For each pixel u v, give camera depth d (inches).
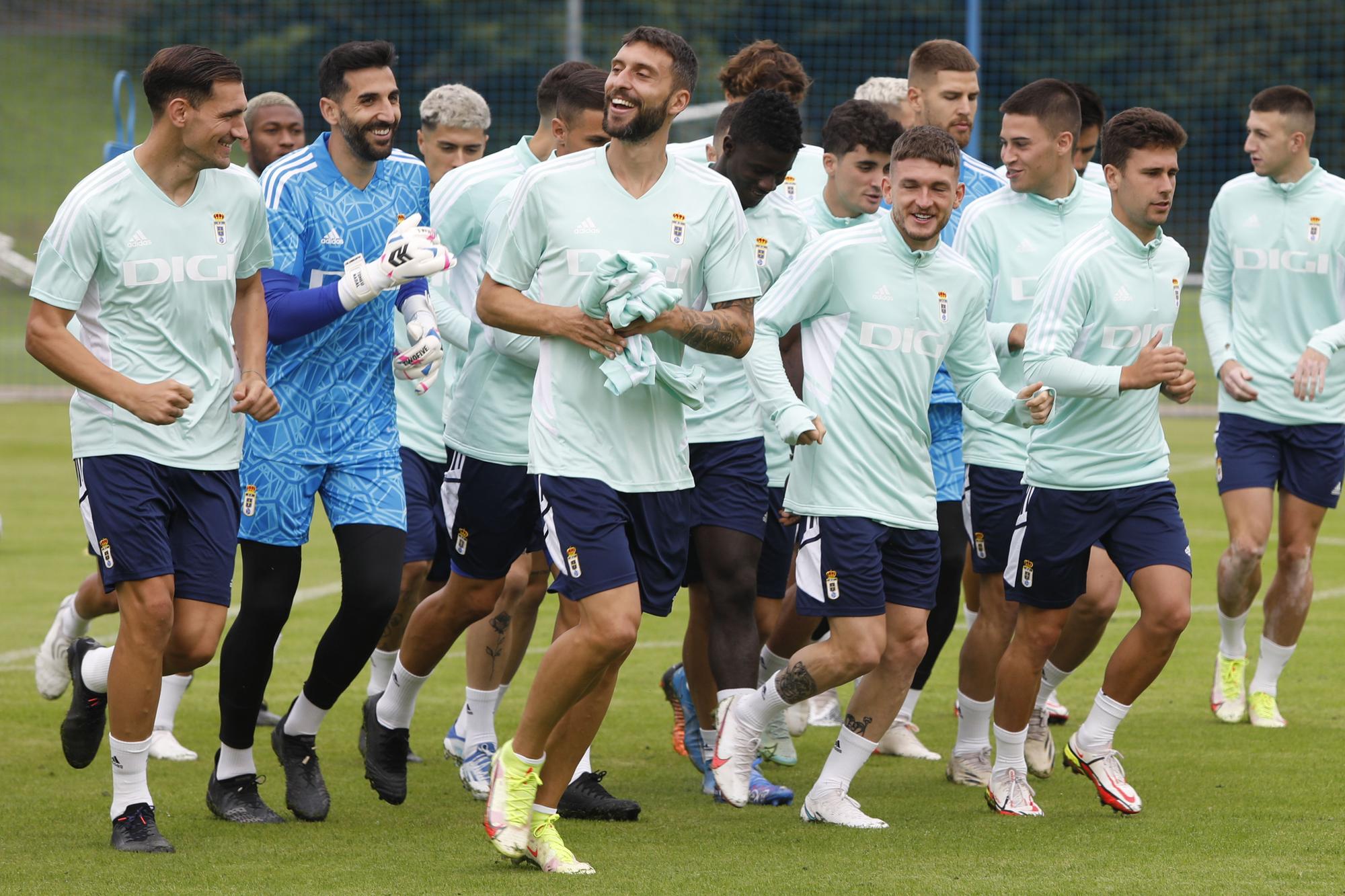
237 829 677.9
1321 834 660.7
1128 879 587.5
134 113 1353.3
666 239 613.9
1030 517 715.4
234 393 642.2
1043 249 833.5
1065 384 690.8
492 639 759.1
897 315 675.4
